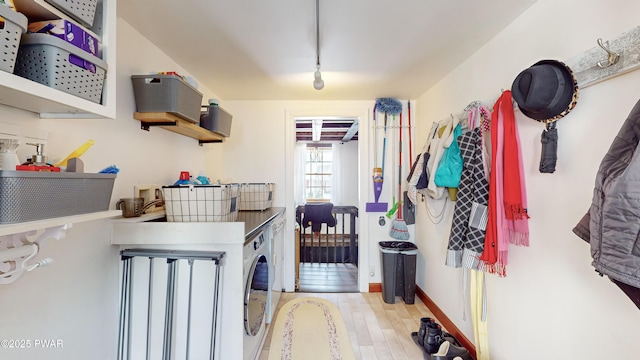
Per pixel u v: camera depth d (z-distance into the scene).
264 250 1.85
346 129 5.02
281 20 1.41
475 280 1.64
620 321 0.93
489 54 1.64
